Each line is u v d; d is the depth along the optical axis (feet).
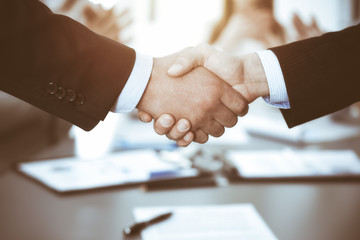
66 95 2.82
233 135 5.01
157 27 6.79
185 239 2.39
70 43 2.82
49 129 4.41
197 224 2.60
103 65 2.89
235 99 3.22
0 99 4.67
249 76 3.20
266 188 3.30
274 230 2.54
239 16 6.96
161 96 3.17
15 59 2.72
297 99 3.13
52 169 3.50
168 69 3.17
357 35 3.11
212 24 6.93
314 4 7.09
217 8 6.88
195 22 6.89
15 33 2.72
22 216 2.65
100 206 2.87
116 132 4.69
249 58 3.23
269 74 3.17
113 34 6.36
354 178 3.51
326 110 3.15
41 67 2.76
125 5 6.41
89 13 6.02
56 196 3.01
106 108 2.91
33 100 2.80
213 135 3.42
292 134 4.73
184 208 2.86
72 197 3.01
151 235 2.44
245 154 4.15
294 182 3.45
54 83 2.79
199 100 3.20
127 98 3.08
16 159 3.76
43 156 3.88
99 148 3.94
